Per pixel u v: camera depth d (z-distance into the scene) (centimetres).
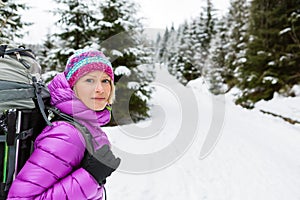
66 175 87
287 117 888
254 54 1241
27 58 96
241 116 1009
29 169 82
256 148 532
